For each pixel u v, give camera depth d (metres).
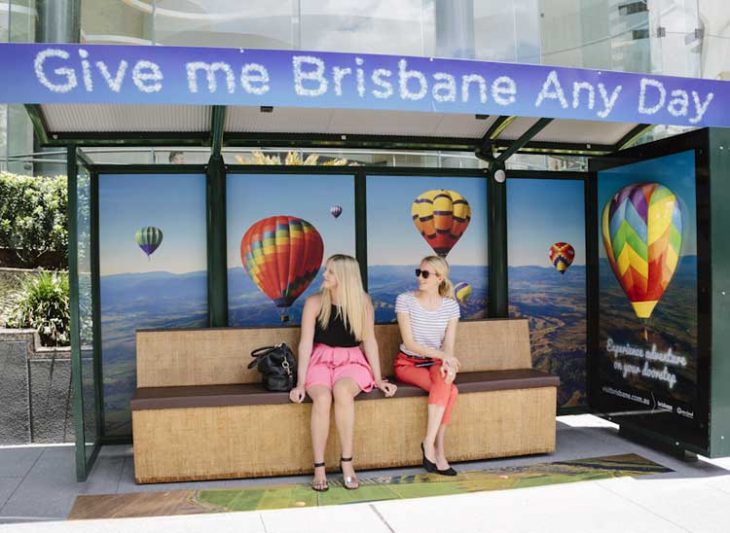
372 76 3.80
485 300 5.68
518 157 8.38
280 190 5.34
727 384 4.45
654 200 4.91
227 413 4.29
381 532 3.46
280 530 3.49
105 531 3.50
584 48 10.44
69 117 4.52
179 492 4.09
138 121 4.70
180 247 5.21
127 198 5.14
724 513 3.71
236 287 5.29
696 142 4.51
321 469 4.15
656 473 4.41
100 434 5.07
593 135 5.53
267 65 3.67
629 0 10.57
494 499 3.93
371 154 8.55
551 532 3.46
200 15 9.71
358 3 10.05
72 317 4.27
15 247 7.17
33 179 7.41
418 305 4.66
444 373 4.39
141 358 4.68
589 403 5.73
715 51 11.08
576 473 4.41
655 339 4.92
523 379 4.75
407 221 5.53
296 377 4.50
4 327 5.70
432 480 4.28
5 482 4.31
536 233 5.70
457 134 5.50
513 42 10.20
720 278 4.42
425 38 10.17
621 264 5.30
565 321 5.74
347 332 4.42
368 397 4.41
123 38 9.49
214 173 5.14
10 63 3.41
